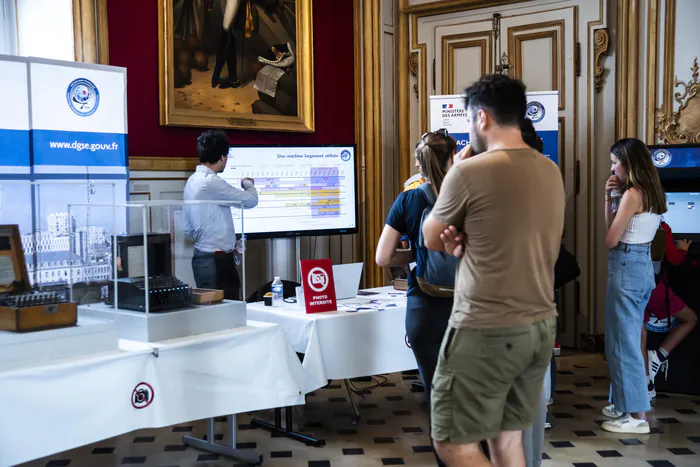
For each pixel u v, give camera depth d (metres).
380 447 3.68
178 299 2.81
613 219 4.06
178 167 5.31
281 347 3.04
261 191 5.38
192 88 5.38
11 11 4.52
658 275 4.52
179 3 5.27
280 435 3.87
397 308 3.72
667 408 4.40
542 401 2.97
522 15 5.98
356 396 4.62
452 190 2.17
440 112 5.63
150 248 2.73
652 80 5.38
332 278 3.68
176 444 3.71
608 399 4.56
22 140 3.81
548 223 2.17
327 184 5.61
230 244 3.02
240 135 5.72
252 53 5.72
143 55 5.12
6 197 2.32
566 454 3.62
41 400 2.28
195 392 2.73
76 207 2.51
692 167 4.57
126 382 2.53
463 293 2.18
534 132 3.29
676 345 4.61
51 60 3.89
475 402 2.18
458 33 6.23
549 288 2.22
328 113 6.27
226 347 2.84
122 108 4.23
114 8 4.94
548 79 5.91
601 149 5.74
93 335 2.51
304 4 5.99
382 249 3.02
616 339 3.90
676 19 5.29
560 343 5.97
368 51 6.30
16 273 2.35
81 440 2.39
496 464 2.41
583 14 5.74
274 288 3.94
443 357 2.23
